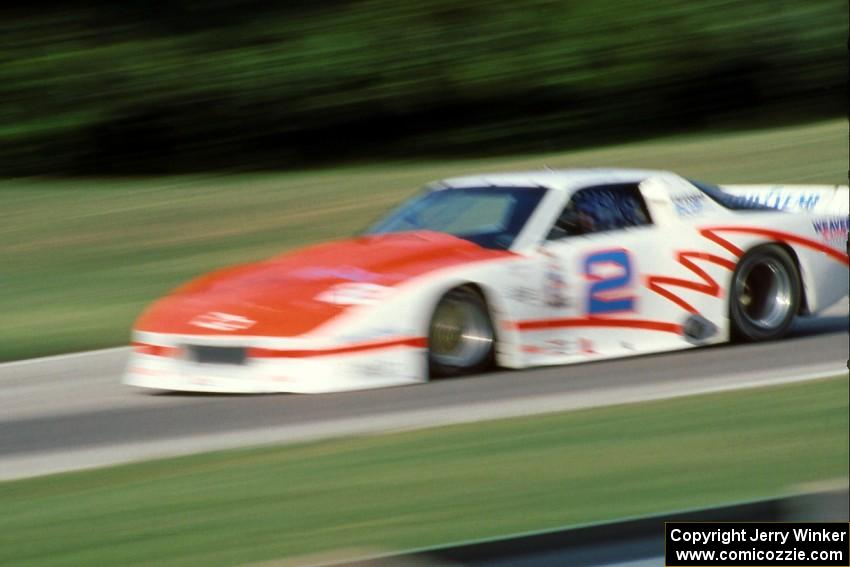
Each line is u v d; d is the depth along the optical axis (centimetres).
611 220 2827
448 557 1377
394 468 1798
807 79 7262
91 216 4850
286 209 5203
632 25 6906
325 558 1370
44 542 1488
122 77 5797
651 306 2814
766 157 6322
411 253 2634
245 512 1589
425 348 2498
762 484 1666
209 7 6144
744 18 7131
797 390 2334
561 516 1536
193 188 5588
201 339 2491
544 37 6756
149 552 1432
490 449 1908
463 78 6538
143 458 1983
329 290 2519
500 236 2705
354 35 6406
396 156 6494
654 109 6975
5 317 3466
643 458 1820
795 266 3030
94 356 3072
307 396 2400
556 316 2672
